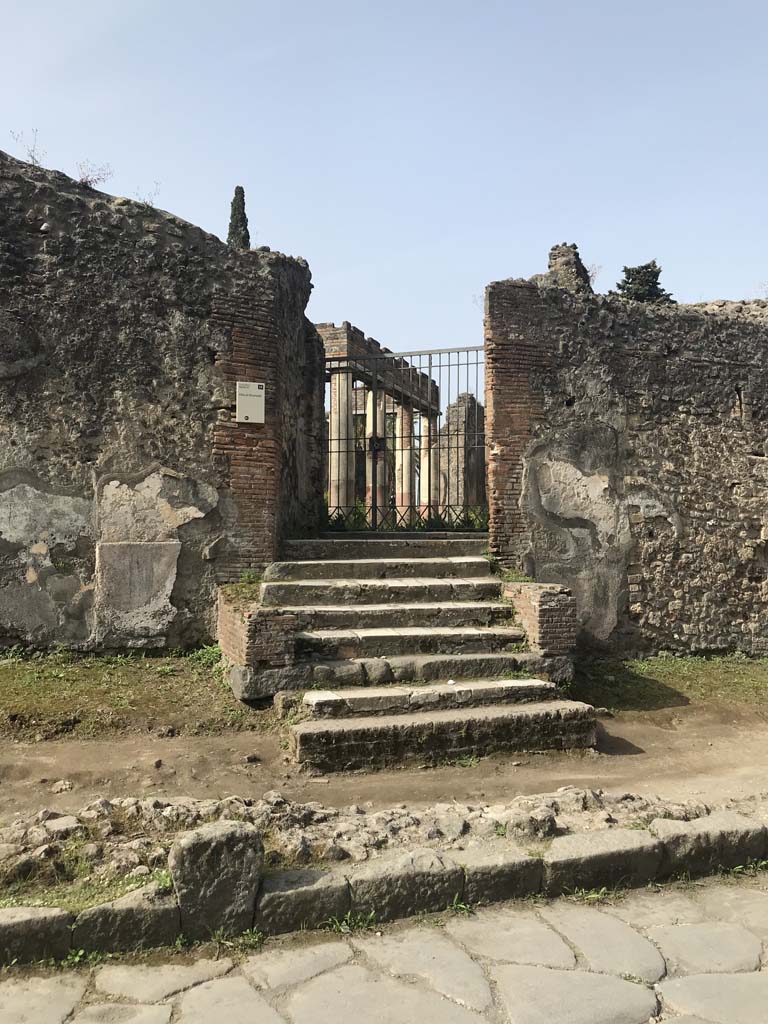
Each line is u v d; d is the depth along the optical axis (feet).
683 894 13.37
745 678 30.53
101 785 17.51
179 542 26.68
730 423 34.19
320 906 11.64
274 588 25.29
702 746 23.68
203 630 26.76
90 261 26.40
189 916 11.03
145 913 10.85
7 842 12.46
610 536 31.63
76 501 25.67
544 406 31.19
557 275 33.40
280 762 19.45
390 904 11.99
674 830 14.14
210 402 27.55
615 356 32.35
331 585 25.82
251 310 28.45
